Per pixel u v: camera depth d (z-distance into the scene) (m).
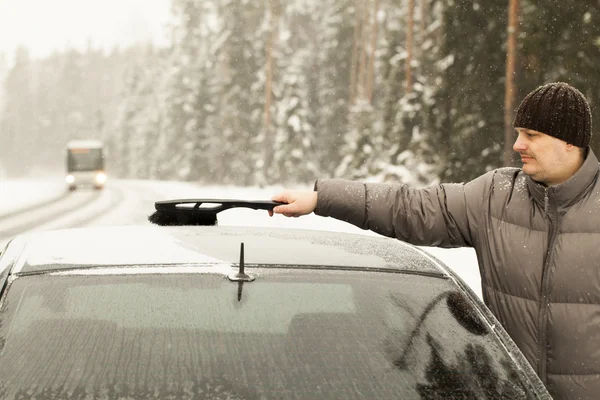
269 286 2.12
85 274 2.12
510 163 21.89
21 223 23.12
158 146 92.50
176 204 2.94
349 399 1.73
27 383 1.69
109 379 1.72
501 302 2.70
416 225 2.78
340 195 2.77
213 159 65.81
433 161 29.75
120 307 1.97
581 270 2.54
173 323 1.92
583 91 21.41
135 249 2.32
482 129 27.28
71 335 1.85
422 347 1.96
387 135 39.47
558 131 2.54
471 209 2.77
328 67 66.62
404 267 2.38
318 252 2.41
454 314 2.14
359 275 2.26
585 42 21.42
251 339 1.88
